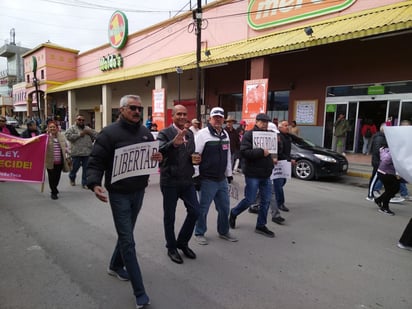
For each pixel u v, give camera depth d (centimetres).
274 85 1478
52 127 604
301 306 265
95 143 267
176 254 346
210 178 383
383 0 1034
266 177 420
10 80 5184
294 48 1032
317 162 871
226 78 1678
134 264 260
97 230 434
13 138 604
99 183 260
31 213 509
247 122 1191
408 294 289
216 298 274
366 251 387
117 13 2281
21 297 269
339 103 1268
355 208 592
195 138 381
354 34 895
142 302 254
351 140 1258
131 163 270
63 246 378
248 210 553
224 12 1548
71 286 288
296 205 604
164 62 1811
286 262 349
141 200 289
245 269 330
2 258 343
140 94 2305
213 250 378
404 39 1077
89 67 2894
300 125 1390
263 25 1369
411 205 631
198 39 1265
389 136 399
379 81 1149
